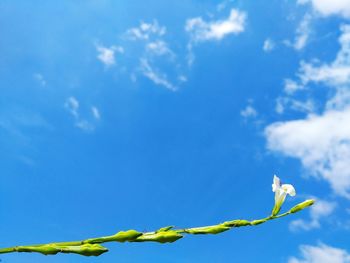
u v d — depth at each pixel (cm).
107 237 15
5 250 14
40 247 14
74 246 14
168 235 16
